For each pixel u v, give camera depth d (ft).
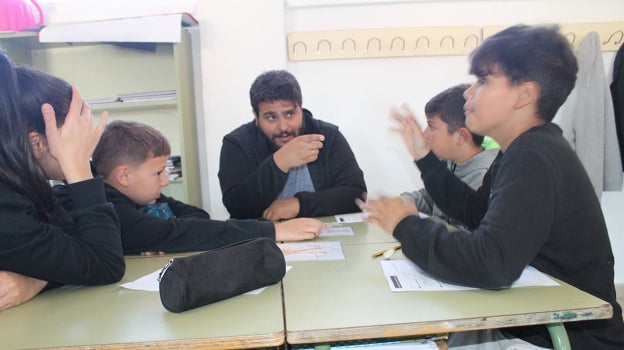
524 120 2.77
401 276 2.54
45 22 7.50
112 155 3.68
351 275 2.60
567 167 2.53
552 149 2.51
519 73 2.65
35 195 2.57
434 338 2.17
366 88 7.54
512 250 2.20
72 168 2.73
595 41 6.73
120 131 3.78
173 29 6.66
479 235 2.28
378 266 2.77
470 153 4.84
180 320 2.01
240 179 5.43
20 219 2.35
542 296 2.17
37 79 2.67
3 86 2.47
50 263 2.38
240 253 2.31
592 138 6.69
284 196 5.67
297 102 5.43
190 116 7.43
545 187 2.35
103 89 7.77
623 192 7.62
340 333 1.87
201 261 2.18
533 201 2.30
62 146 2.70
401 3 7.34
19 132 2.51
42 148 2.72
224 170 5.56
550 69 2.63
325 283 2.46
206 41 7.27
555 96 2.69
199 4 7.21
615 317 2.74
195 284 2.10
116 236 2.74
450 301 2.14
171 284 2.07
